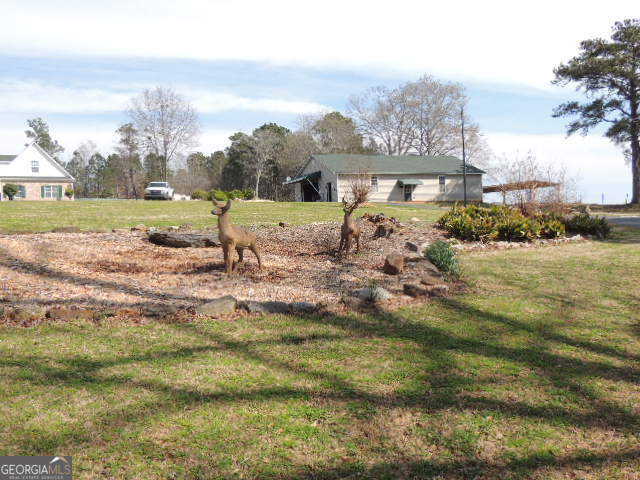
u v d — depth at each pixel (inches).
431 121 2089.1
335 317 223.0
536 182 698.8
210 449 114.4
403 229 518.6
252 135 2689.5
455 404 142.7
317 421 130.0
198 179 2869.1
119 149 2554.1
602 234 574.2
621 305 256.4
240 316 218.5
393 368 167.3
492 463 114.0
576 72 1338.6
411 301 254.7
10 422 121.2
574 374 166.9
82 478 101.7
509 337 203.6
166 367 158.6
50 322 195.2
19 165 1851.6
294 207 895.1
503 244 463.5
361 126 2231.8
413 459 114.4
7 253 317.7
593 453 119.5
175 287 264.8
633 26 1304.1
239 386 148.0
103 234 439.8
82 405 131.3
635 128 1293.1
